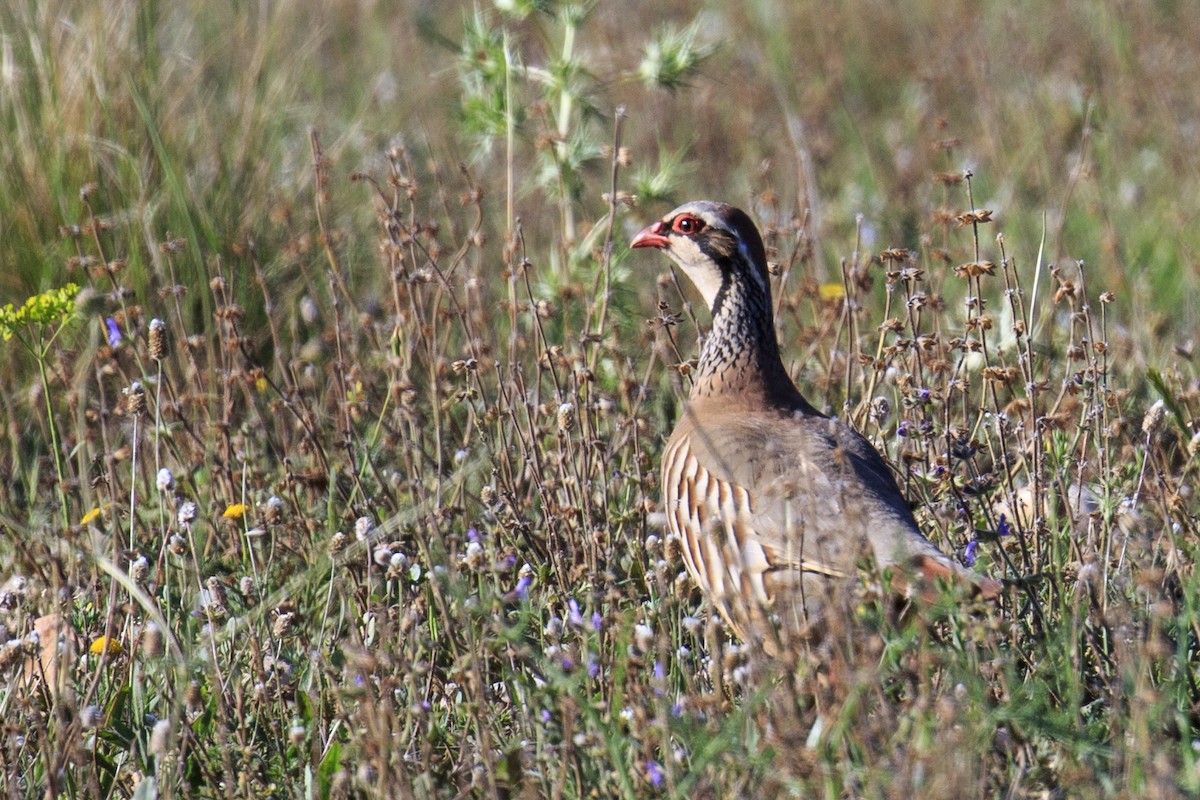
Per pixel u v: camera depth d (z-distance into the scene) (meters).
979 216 9.80
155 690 8.68
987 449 10.64
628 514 9.99
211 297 13.20
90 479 11.00
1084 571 8.10
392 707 7.89
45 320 10.26
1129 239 15.80
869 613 7.51
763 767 6.84
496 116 13.12
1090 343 10.02
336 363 11.89
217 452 10.99
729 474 9.09
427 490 10.73
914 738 6.81
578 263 13.05
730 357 10.18
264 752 8.24
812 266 13.91
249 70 15.92
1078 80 20.53
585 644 7.94
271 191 14.39
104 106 13.77
